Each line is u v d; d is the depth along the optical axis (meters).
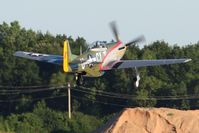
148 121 162.38
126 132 159.62
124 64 115.94
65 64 110.62
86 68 112.50
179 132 159.88
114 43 119.75
